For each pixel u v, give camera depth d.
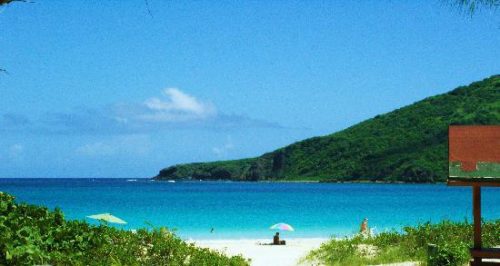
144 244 13.80
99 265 11.46
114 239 13.40
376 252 21.22
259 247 33.00
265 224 55.16
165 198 101.69
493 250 12.55
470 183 11.69
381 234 23.16
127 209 73.06
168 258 13.23
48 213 12.88
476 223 12.75
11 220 11.20
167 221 57.69
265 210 73.19
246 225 54.28
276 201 93.56
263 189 158.25
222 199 99.50
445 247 16.31
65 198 98.81
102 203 84.94
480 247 12.71
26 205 12.83
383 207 79.38
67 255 11.35
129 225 52.72
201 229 50.66
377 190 149.12
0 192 12.41
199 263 13.50
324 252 23.02
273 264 24.73
